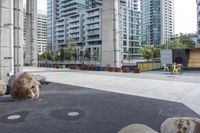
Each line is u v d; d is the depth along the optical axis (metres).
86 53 113.50
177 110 9.09
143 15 155.38
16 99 11.27
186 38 93.12
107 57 33.75
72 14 139.88
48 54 115.06
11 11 17.20
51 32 148.38
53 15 148.38
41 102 10.63
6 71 18.41
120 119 7.79
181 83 18.47
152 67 37.28
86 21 122.31
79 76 25.39
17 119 7.87
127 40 126.94
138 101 10.90
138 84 17.92
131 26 129.75
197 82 19.16
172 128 4.94
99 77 24.05
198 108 9.47
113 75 26.72
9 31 17.23
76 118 7.94
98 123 7.34
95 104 10.17
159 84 17.86
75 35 130.38
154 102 10.67
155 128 6.86
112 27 32.75
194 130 4.73
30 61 55.03
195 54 37.34
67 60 107.69
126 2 135.38
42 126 7.10
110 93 13.38
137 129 4.73
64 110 9.07
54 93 13.31
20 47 20.58
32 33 54.84
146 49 96.19
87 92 13.77
